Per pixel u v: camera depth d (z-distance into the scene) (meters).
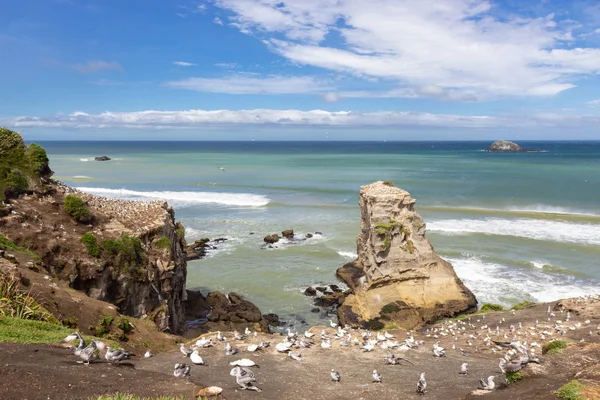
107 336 22.33
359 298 39.22
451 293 38.53
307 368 19.34
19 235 27.08
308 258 52.44
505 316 32.84
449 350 24.19
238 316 37.66
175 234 37.34
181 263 36.59
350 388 16.84
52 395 12.25
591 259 49.72
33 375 13.46
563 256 50.91
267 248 56.31
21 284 22.16
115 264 28.80
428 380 18.16
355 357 21.58
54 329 19.30
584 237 58.25
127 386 13.80
